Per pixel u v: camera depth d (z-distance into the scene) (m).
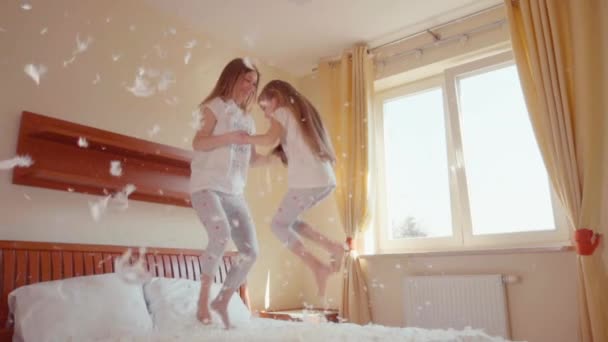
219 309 1.81
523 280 2.57
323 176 1.79
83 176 2.19
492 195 2.96
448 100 3.18
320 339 1.45
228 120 1.91
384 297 3.07
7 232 2.09
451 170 3.14
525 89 2.63
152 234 2.66
